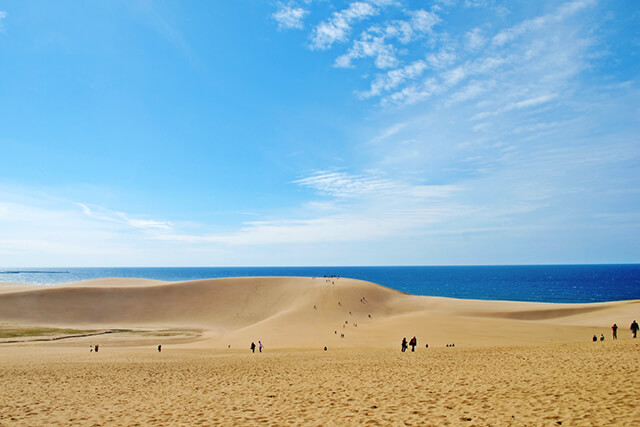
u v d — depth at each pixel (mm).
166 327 65875
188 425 9062
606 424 7219
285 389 13133
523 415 8219
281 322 62406
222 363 22750
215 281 91188
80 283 94188
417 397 10617
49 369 20500
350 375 15664
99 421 9758
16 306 70188
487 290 173875
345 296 82125
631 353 16172
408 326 54656
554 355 17891
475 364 16875
